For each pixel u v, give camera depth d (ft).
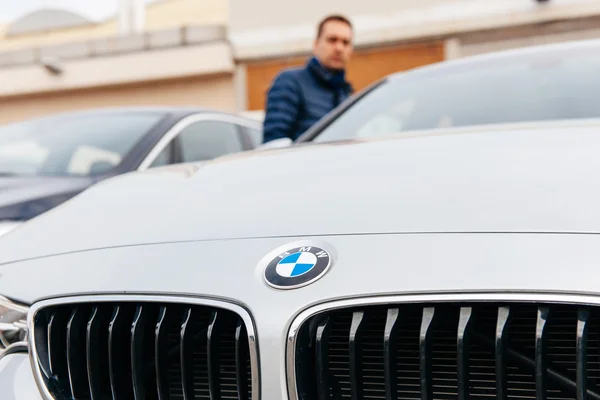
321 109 12.10
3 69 36.83
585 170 3.99
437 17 29.60
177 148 11.34
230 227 4.25
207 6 41.88
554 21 27.78
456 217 3.75
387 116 7.17
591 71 6.82
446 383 3.43
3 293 4.41
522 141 4.81
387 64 30.96
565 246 3.36
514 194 3.85
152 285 3.95
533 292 3.23
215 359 3.71
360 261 3.61
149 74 33.99
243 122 13.83
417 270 3.46
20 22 47.91
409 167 4.59
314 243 3.83
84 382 4.09
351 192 4.33
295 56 32.48
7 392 4.20
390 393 3.39
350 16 31.32
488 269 3.36
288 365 3.47
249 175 5.20
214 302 3.73
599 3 26.94
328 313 3.50
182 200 4.93
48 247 4.74
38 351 4.15
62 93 36.76
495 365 3.25
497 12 28.53
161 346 3.85
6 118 38.24
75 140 11.27
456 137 5.28
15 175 10.41
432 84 7.58
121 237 4.54
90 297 4.06
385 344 3.39
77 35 46.19
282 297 3.58
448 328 3.45
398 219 3.86
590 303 3.14
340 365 3.55
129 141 10.91
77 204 5.55
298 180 4.79
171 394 3.93
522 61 7.48
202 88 34.24
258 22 32.94
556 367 3.26
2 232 8.13
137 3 40.60
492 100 6.81
